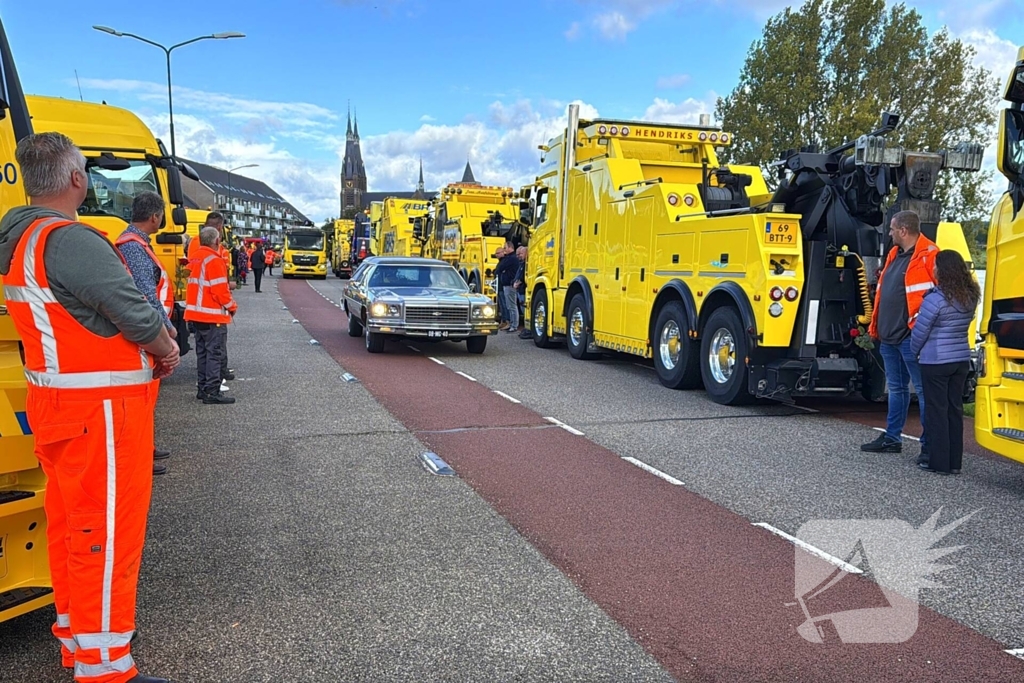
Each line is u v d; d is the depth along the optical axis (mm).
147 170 10531
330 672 3119
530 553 4395
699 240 9125
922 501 5445
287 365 11219
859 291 8047
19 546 3109
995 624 3633
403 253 30234
